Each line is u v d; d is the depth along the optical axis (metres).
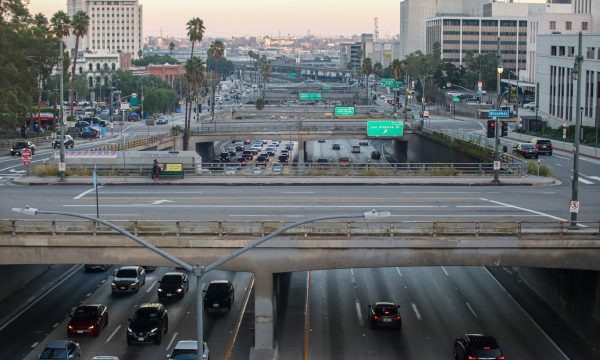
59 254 48.31
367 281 64.31
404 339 51.03
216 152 170.12
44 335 51.09
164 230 48.00
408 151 149.38
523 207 66.38
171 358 43.44
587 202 69.69
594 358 48.06
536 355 48.50
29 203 68.44
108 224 32.47
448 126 170.50
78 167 89.38
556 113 158.12
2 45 131.38
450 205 67.19
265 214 62.22
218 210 64.25
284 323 53.75
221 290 56.38
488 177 86.00
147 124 179.88
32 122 165.75
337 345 49.81
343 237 47.72
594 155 116.50
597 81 136.75
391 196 72.56
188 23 156.75
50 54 150.12
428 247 47.62
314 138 146.50
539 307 58.09
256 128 151.00
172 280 59.56
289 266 47.66
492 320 54.94
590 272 50.72
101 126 169.88
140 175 86.56
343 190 77.00
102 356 43.84
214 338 50.62
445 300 59.38
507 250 47.72
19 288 61.50
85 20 144.62
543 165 91.31
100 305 53.03
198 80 156.25
